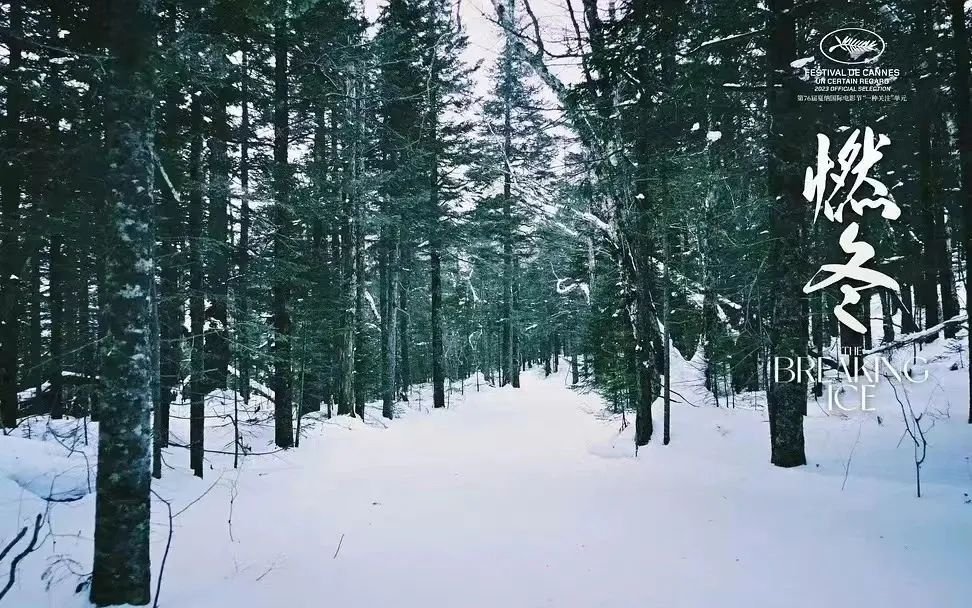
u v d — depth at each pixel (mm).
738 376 15805
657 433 11289
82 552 5051
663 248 11508
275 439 12445
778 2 8680
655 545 5590
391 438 15180
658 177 11586
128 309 4328
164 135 9094
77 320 16312
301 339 13891
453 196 21312
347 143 15789
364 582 4867
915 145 13898
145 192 4453
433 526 6590
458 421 18938
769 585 4512
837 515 6137
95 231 8609
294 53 12930
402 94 15742
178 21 7551
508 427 17266
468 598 4492
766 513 6426
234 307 10656
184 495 7949
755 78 9539
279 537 6188
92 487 6938
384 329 22703
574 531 6195
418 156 17109
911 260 14062
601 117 10680
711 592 4430
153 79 4523
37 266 13789
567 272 24812
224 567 5211
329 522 6832
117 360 4277
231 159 10969
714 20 8836
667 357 11039
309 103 14641
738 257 13633
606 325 15656
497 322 38125
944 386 10922
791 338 8609
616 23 8875
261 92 11000
